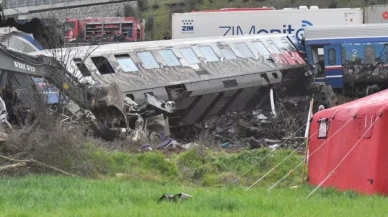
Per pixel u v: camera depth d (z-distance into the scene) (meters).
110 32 125.00
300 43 91.19
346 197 31.47
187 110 74.62
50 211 24.17
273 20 110.94
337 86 88.25
